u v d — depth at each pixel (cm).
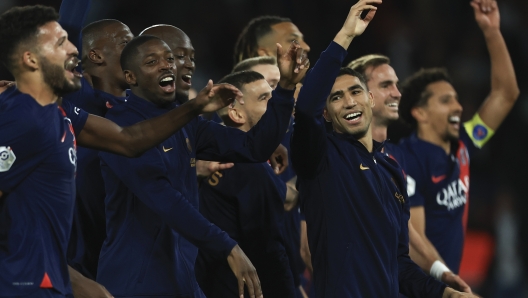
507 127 4034
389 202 1546
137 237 1464
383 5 4512
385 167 1595
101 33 1708
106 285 1462
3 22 1252
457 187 2250
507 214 3594
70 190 1287
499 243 3538
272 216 1709
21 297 1217
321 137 1455
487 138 2388
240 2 4369
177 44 1659
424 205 2208
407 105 2309
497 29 2331
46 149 1240
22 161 1225
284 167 1742
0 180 1214
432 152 2223
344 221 1482
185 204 1411
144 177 1420
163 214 1409
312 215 1510
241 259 1402
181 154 1498
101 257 1493
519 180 3903
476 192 3828
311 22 4375
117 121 1495
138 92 1528
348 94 1561
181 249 1499
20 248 1227
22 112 1222
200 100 1318
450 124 2267
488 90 4428
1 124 1212
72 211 1304
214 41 4266
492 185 3869
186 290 1475
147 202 1418
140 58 1506
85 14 1567
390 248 1509
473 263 3491
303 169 1496
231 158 1522
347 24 1442
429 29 4531
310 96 1422
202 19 4294
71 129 1298
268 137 1467
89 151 1597
